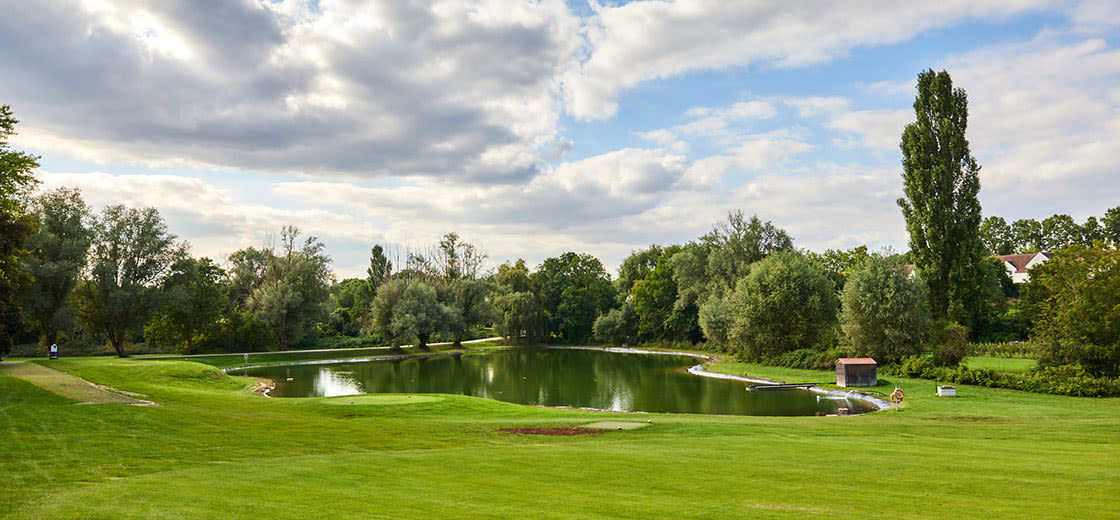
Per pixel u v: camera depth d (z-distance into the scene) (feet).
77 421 58.08
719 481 38.37
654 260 414.82
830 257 384.27
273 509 29.45
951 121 169.48
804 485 36.99
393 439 59.47
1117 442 57.98
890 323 166.91
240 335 258.37
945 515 29.07
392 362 250.98
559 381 175.73
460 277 347.77
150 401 87.66
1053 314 128.26
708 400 134.31
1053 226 415.85
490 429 68.90
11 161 84.99
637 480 38.83
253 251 312.29
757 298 207.10
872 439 60.85
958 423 76.48
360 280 431.43
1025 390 121.90
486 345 349.20
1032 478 38.63
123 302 207.41
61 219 201.67
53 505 29.45
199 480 36.63
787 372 181.37
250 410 84.48
